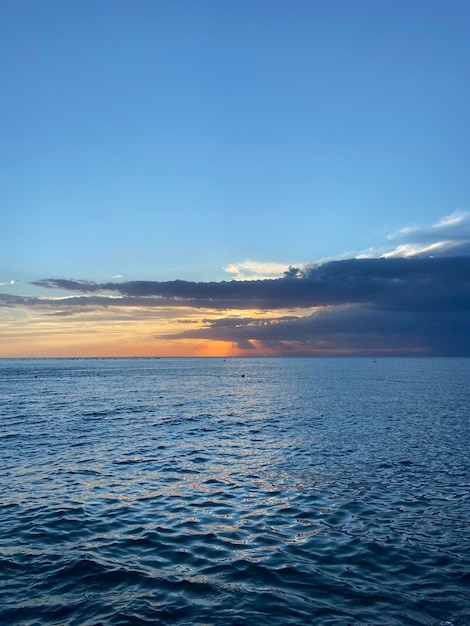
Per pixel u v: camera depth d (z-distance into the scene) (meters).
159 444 32.81
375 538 15.79
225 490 21.58
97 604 11.65
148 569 13.60
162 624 10.72
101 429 39.72
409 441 33.66
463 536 15.92
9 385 99.19
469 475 23.94
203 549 15.03
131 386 98.50
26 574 13.28
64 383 107.19
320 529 16.67
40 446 31.94
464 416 47.75
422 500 19.84
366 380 117.31
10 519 17.70
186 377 139.88
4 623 10.79
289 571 13.40
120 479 23.48
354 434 36.91
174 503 19.70
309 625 10.63
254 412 52.47
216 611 11.29
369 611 11.23
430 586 12.43
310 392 81.19
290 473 24.56
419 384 100.69
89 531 16.56
